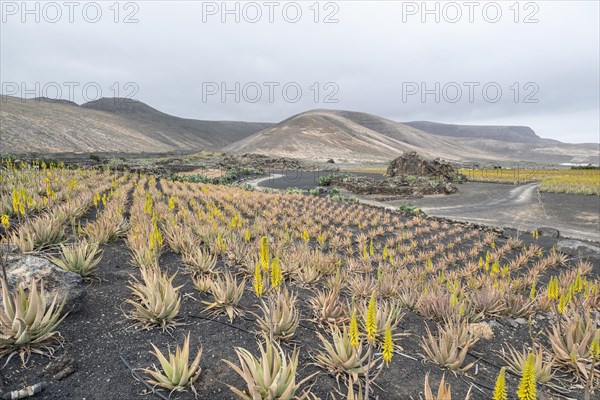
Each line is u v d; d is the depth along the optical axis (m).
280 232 15.97
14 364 4.03
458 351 5.54
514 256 16.20
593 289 8.66
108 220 10.68
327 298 6.06
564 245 16.83
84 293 5.66
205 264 8.06
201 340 5.05
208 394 3.88
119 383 3.95
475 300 7.50
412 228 22.08
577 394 4.67
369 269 11.45
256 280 3.49
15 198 7.40
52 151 130.75
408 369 4.82
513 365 5.34
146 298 5.99
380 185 47.44
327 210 26.06
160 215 14.74
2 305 4.86
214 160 115.12
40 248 7.56
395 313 6.29
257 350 4.86
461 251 16.80
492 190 47.06
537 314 7.54
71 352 4.44
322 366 4.61
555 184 47.41
